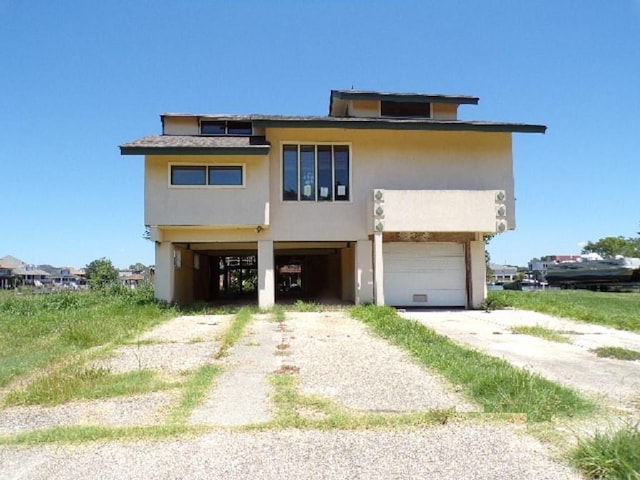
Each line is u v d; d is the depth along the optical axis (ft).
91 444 12.48
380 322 36.09
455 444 12.30
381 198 49.57
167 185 49.11
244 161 49.88
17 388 19.06
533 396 15.56
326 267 81.46
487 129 52.13
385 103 58.13
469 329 35.47
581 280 115.24
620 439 11.22
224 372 21.16
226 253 72.69
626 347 26.86
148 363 23.31
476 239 53.72
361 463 11.30
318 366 22.25
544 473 10.69
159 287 51.70
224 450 12.05
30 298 61.36
